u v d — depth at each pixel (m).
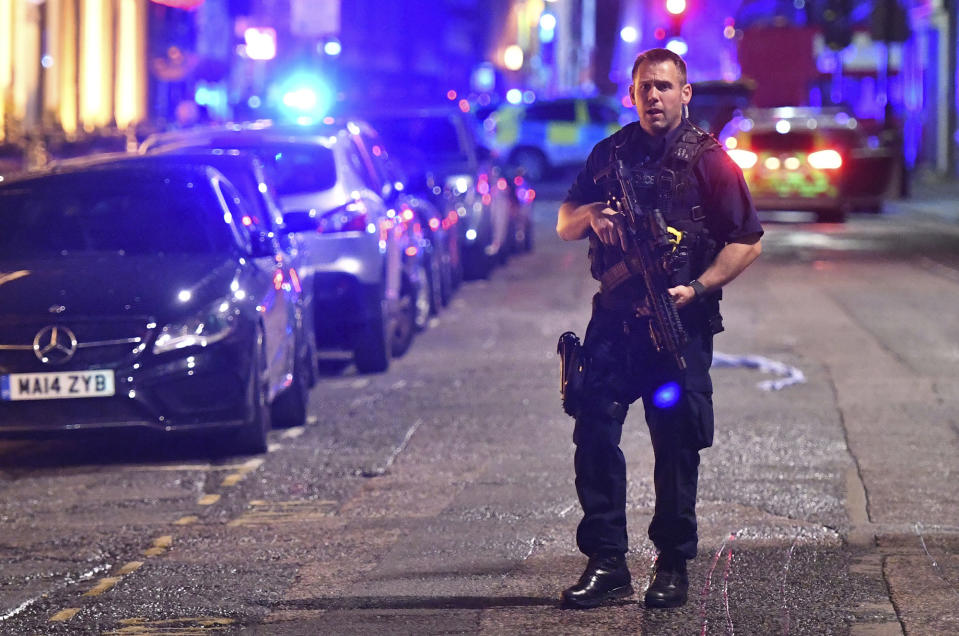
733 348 48.03
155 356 32.06
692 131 20.41
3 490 30.70
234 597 22.39
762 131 105.31
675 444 20.69
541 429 35.72
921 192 142.12
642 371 20.61
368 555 24.61
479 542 25.20
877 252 83.06
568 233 20.86
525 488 29.38
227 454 33.72
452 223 65.69
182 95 158.62
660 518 20.94
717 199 20.23
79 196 36.06
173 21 153.50
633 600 21.45
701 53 189.88
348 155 46.66
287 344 36.41
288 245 39.16
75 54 124.75
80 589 23.22
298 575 23.52
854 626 20.06
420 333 53.75
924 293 63.38
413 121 69.44
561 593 21.55
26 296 32.56
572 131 159.88
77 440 35.66
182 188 36.19
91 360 31.95
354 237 44.25
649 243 20.06
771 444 33.09
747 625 20.20
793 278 69.88
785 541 24.75
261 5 163.00
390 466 31.97
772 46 157.38
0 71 106.25
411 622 20.83
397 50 185.38
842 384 41.00
